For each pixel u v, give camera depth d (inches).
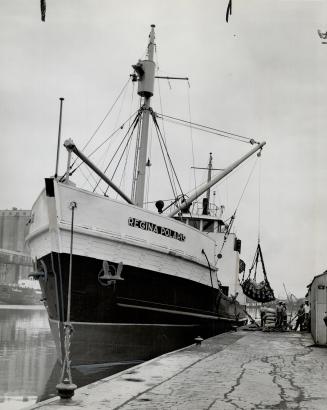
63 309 470.0
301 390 281.0
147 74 666.8
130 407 233.0
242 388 284.4
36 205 548.7
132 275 526.0
